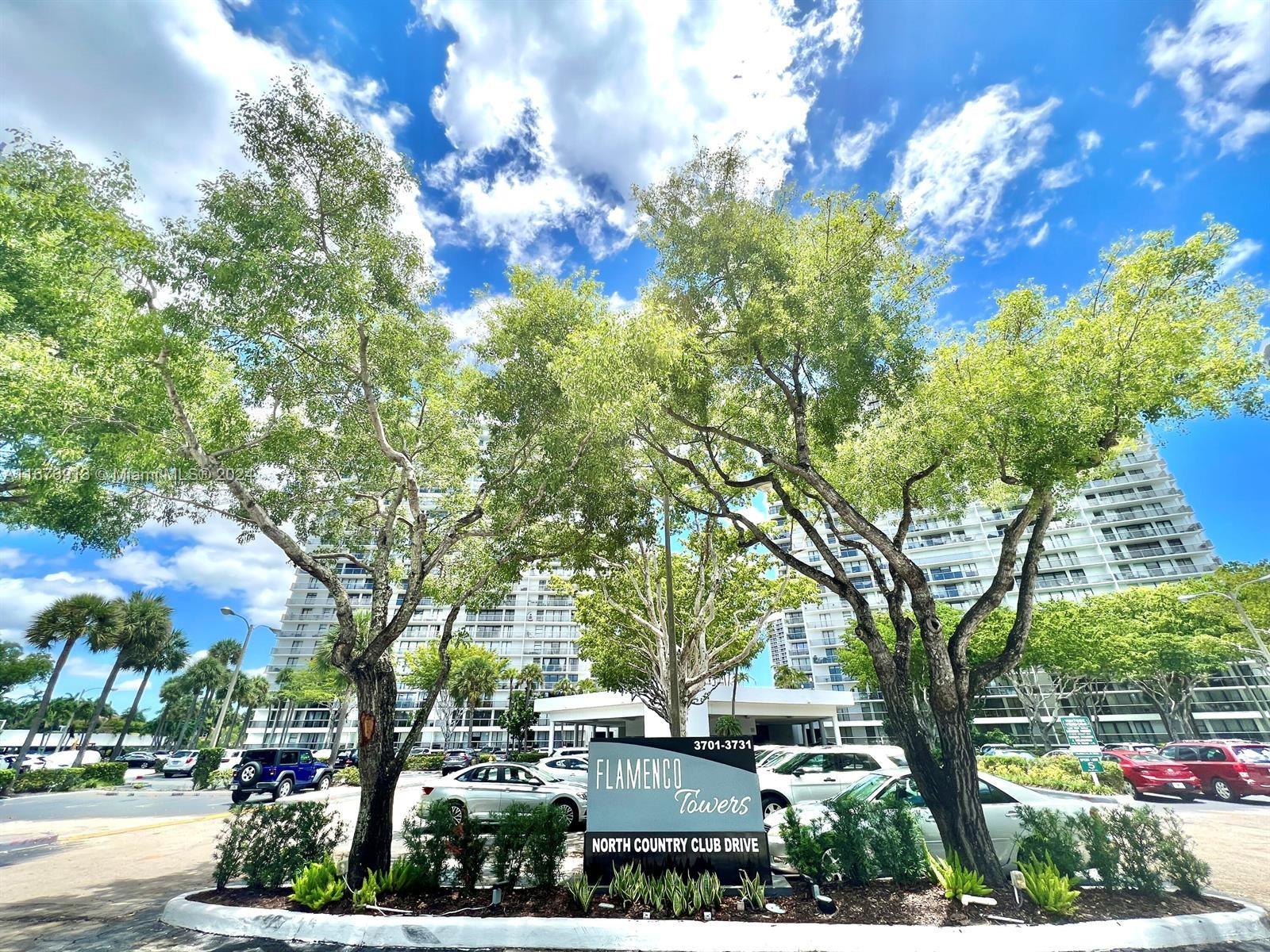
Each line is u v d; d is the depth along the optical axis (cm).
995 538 7131
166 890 780
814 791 1120
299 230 721
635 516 1123
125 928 595
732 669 2484
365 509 1041
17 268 756
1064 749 5109
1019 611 733
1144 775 1845
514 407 945
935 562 7394
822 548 859
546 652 8344
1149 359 685
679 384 866
